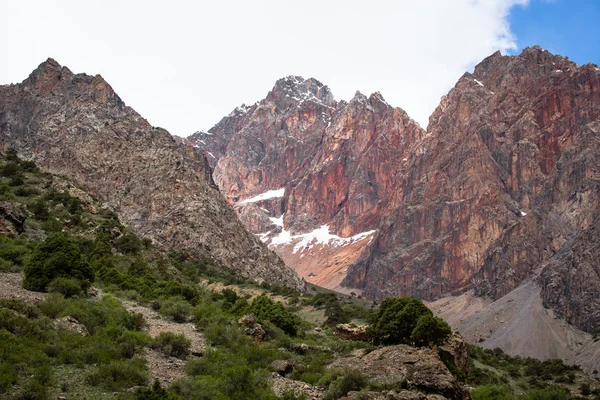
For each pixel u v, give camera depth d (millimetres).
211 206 188500
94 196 174375
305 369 45656
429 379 41750
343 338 70250
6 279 50719
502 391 68312
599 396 138375
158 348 42625
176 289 67312
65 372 34125
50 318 41156
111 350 38406
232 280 147875
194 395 35062
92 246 88500
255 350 46938
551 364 170250
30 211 95312
